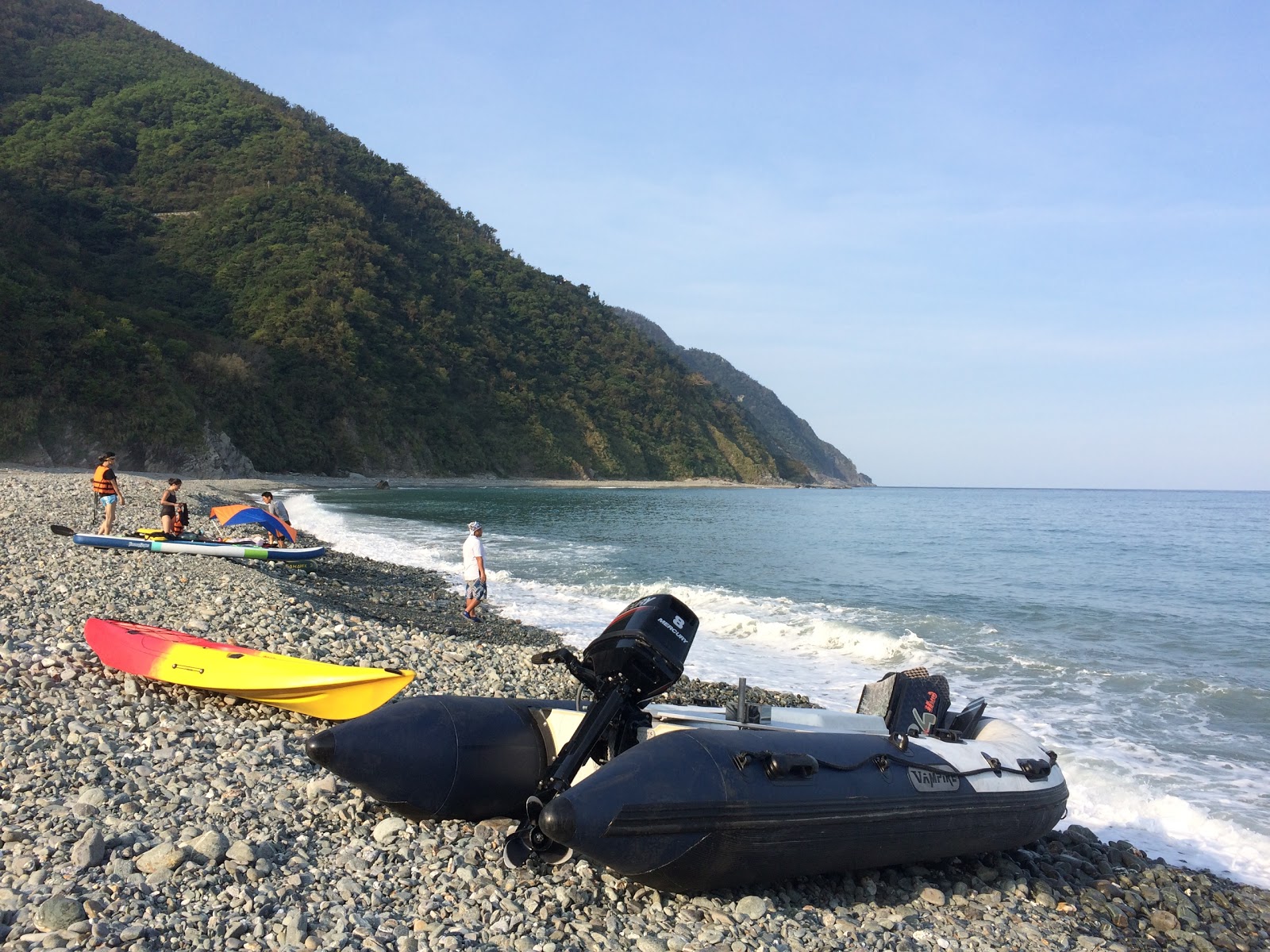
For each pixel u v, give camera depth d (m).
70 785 4.91
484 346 124.69
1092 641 14.77
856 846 4.78
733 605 17.70
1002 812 5.35
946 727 6.25
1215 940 5.16
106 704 6.25
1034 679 11.77
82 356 67.94
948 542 37.94
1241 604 19.38
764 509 72.00
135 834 4.34
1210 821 6.91
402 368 105.31
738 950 4.12
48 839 4.20
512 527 39.28
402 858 4.57
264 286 99.81
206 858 4.21
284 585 13.16
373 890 4.22
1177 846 6.61
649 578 21.61
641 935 4.17
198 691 6.80
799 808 4.57
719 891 4.72
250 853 4.27
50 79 130.50
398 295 115.44
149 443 68.31
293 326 94.31
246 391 81.50
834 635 14.05
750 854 4.46
